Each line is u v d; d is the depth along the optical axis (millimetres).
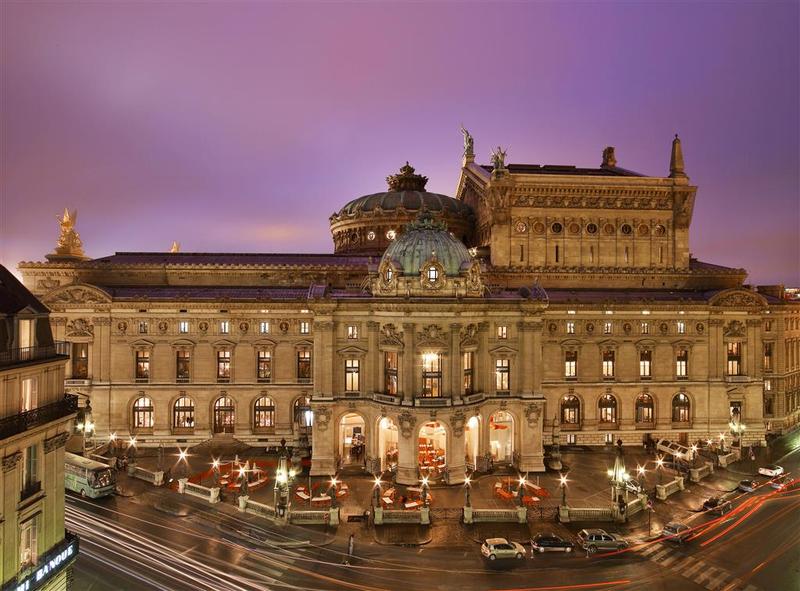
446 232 70500
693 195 89250
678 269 89000
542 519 54312
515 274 85000
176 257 89812
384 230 101562
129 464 64500
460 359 65562
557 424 79375
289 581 41625
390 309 65500
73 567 41969
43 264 82812
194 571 42594
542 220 87312
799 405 93938
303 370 77812
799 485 65000
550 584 42031
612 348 80875
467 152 113125
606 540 47812
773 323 88500
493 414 69438
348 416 72688
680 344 81562
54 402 35938
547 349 79812
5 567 30766
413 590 40875
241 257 91312
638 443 80688
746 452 78250
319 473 65812
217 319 76875
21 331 34219
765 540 49719
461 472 64188
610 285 87125
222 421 77688
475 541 49562
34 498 33438
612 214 88438
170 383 76250
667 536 50062
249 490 60781
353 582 41781
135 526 50750
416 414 62875
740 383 81812
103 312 75562
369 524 52688
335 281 86438
